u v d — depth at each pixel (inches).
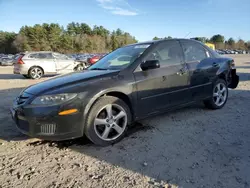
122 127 143.6
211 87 196.5
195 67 181.8
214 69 197.9
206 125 167.2
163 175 105.6
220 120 177.5
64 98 123.3
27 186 99.3
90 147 135.8
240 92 284.2
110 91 135.6
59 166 115.2
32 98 128.1
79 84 131.6
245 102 232.5
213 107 203.2
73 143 141.8
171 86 164.7
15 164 117.5
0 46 3430.1
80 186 98.7
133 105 146.2
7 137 152.5
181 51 178.7
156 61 148.6
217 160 117.7
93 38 3722.9
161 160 118.9
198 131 156.2
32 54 515.8
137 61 153.1
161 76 158.4
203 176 104.2
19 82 446.3
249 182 99.6
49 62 528.7
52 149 134.1
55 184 100.3
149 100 153.3
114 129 141.3
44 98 124.5
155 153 126.4
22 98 135.3
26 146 138.6
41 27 3289.9
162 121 177.0
